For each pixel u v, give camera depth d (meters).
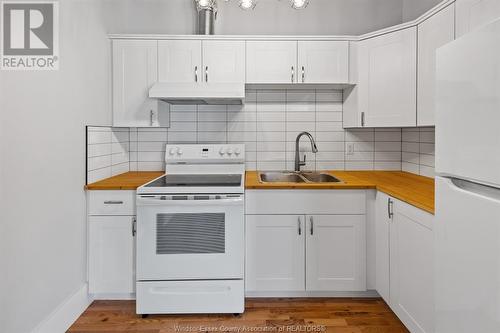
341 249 2.29
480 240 0.99
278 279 2.29
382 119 2.48
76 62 2.10
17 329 1.59
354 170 2.99
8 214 1.53
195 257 2.14
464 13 1.72
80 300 2.16
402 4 2.94
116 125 2.60
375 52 2.50
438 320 1.26
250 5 1.97
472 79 1.03
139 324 2.07
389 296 2.06
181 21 2.89
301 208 2.28
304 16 2.93
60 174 1.94
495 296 0.93
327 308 2.24
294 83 2.61
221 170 2.81
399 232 1.91
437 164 1.26
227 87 2.44
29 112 1.67
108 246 2.26
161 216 2.12
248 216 2.27
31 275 1.69
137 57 2.58
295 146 2.96
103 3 2.48
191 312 2.14
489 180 0.95
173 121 2.95
